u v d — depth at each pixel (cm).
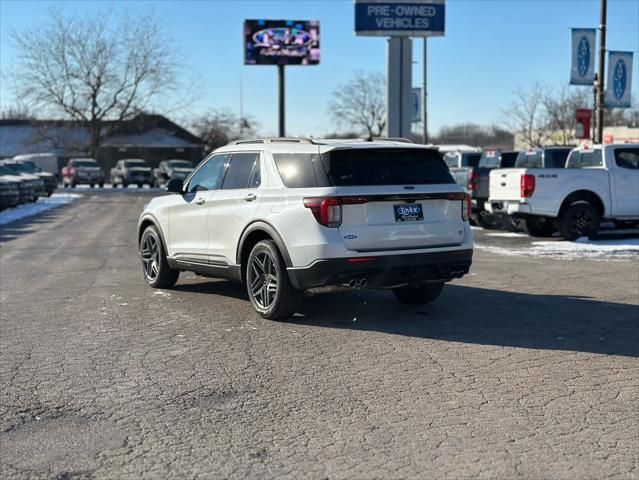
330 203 704
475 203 1831
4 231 1936
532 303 861
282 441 451
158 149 6906
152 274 995
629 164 1505
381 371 591
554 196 1477
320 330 731
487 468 408
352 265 707
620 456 421
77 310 845
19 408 515
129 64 5878
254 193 786
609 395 527
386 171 741
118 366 614
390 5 2498
